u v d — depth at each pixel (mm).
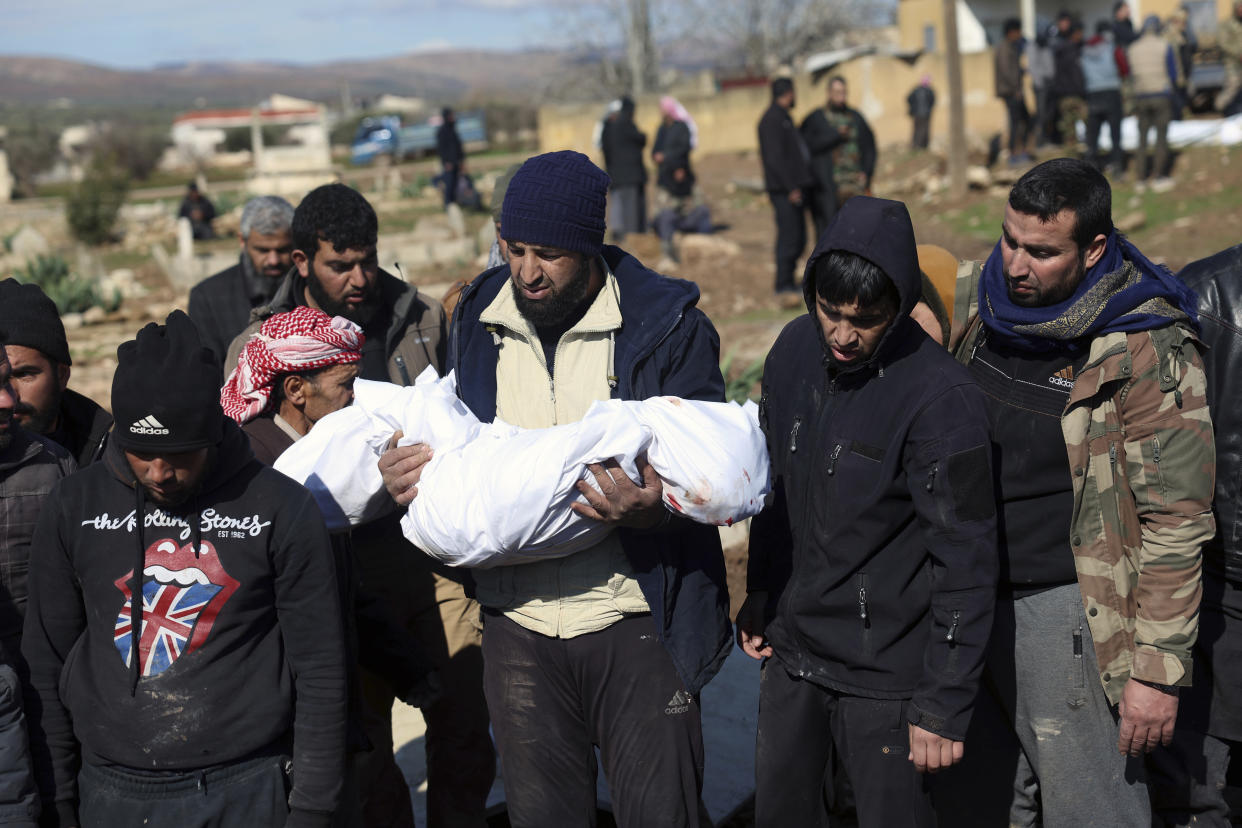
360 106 126750
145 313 15391
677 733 2787
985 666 2924
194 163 66312
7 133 66938
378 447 2814
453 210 19141
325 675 2496
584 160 2705
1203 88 18062
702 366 2840
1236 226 11539
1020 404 2752
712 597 2830
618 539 2771
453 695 3445
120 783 2443
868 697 2730
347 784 2826
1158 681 2619
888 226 2492
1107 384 2635
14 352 2859
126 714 2395
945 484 2535
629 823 2818
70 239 28156
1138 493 2650
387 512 2988
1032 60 16859
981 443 2535
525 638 2830
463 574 2996
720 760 4020
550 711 2846
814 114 11328
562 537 2637
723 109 29781
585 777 2932
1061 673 2791
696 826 2838
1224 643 2934
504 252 3129
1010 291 2699
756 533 3000
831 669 2781
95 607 2428
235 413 3014
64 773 2543
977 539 2533
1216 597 2939
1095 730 2807
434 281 15711
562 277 2699
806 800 2990
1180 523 2611
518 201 2637
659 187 15148
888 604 2686
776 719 2951
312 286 3482
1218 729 2975
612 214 15539
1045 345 2695
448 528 2639
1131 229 12133
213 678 2412
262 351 2982
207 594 2402
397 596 3432
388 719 3482
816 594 2754
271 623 2494
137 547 2412
